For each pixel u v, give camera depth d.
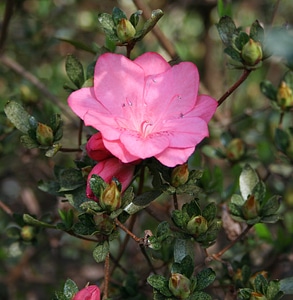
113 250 0.58
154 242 0.39
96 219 0.40
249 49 0.41
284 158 0.49
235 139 0.49
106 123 0.40
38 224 0.43
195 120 0.40
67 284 0.39
